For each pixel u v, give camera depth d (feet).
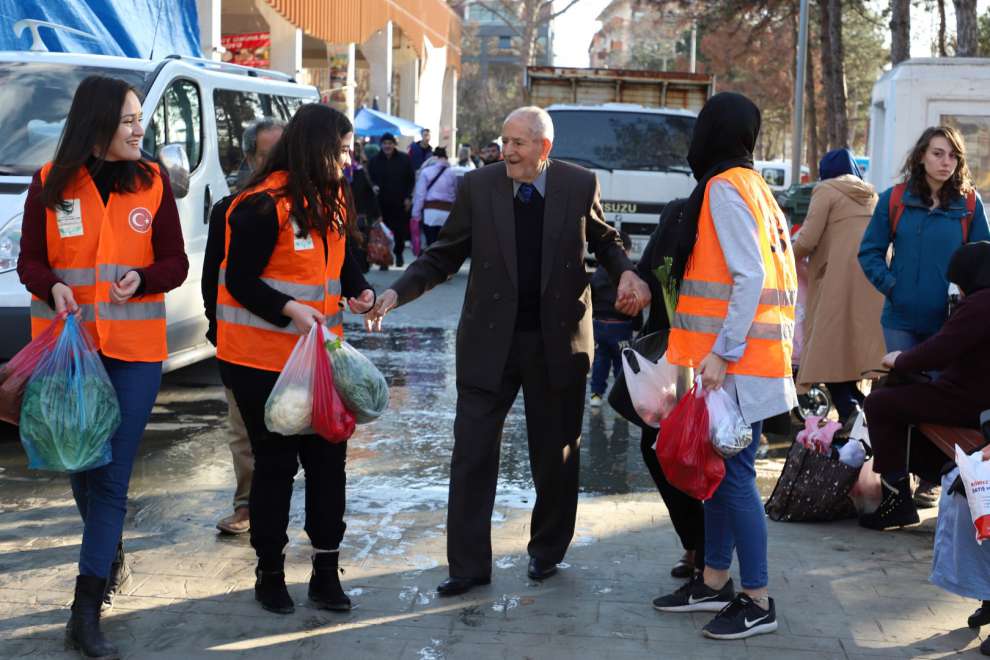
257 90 30.04
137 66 25.79
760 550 14.32
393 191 60.95
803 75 75.00
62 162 13.29
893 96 32.76
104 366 13.62
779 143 225.35
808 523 19.15
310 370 13.87
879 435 17.60
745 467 14.30
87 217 13.46
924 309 20.06
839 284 23.94
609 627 14.56
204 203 26.53
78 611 13.48
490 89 260.42
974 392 16.76
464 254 16.37
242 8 70.85
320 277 14.49
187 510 19.26
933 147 19.80
